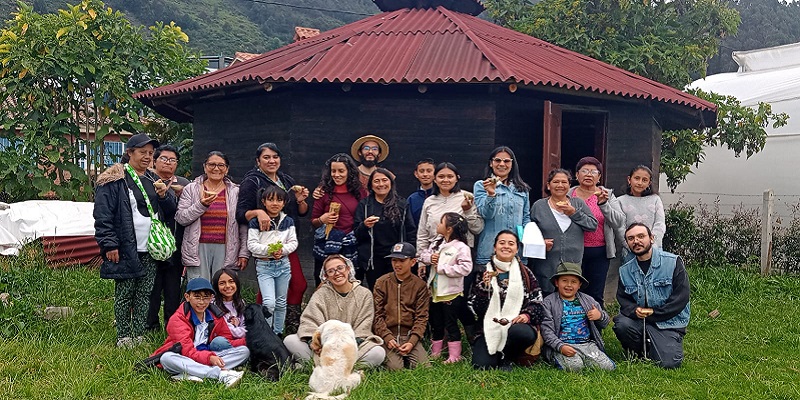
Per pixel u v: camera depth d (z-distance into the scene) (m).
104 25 10.70
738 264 10.76
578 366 5.06
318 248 5.89
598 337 5.27
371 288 5.79
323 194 5.82
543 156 6.94
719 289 8.67
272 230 5.52
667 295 5.38
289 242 5.52
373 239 5.63
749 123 11.48
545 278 5.68
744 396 4.62
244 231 5.71
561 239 5.63
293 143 7.14
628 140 7.91
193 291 4.91
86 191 10.89
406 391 4.56
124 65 10.73
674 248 11.23
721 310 7.65
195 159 8.34
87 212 9.70
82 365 4.91
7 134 10.73
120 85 10.42
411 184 7.05
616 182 7.82
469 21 8.78
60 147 10.81
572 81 6.89
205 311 5.08
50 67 10.31
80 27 10.47
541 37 12.16
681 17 12.45
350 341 4.63
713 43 12.47
